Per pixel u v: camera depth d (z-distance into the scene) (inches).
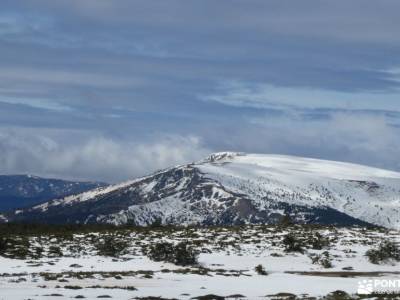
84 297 2455.7
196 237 5012.3
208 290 2817.4
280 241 4798.2
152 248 4173.2
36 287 2768.2
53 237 4904.0
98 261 3976.4
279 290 2864.2
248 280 3260.3
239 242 4773.6
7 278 3097.9
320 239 4790.8
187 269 3710.6
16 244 4392.2
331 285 3105.3
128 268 3777.1
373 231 5561.0
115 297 2490.2
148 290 2765.7
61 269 3651.6
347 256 4372.5
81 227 5915.4
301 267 4010.8
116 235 5088.6
